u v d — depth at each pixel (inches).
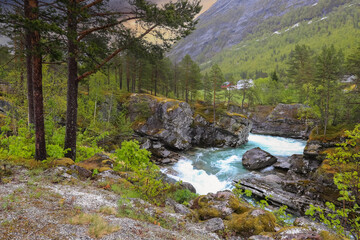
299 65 2404.0
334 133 1014.4
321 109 1312.7
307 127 1804.9
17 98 673.6
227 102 2459.4
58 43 346.0
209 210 294.2
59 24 348.5
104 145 1036.5
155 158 1117.1
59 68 711.7
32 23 297.6
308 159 935.0
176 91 2588.6
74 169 374.0
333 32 6875.0
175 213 286.2
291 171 909.8
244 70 7440.9
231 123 1491.1
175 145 1285.7
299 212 608.7
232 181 831.7
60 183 307.7
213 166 1051.9
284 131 1946.4
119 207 256.5
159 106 1369.3
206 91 2065.7
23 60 580.7
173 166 1027.3
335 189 613.0
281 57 7037.4
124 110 1429.6
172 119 1316.4
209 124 1496.1
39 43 330.6
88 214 217.3
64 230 179.2
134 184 375.9
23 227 172.9
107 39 454.3
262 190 712.4
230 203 304.8
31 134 501.0
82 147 568.1
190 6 399.9
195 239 212.4
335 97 1208.8
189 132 1430.9
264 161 1019.3
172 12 368.2
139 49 442.0
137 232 201.0
